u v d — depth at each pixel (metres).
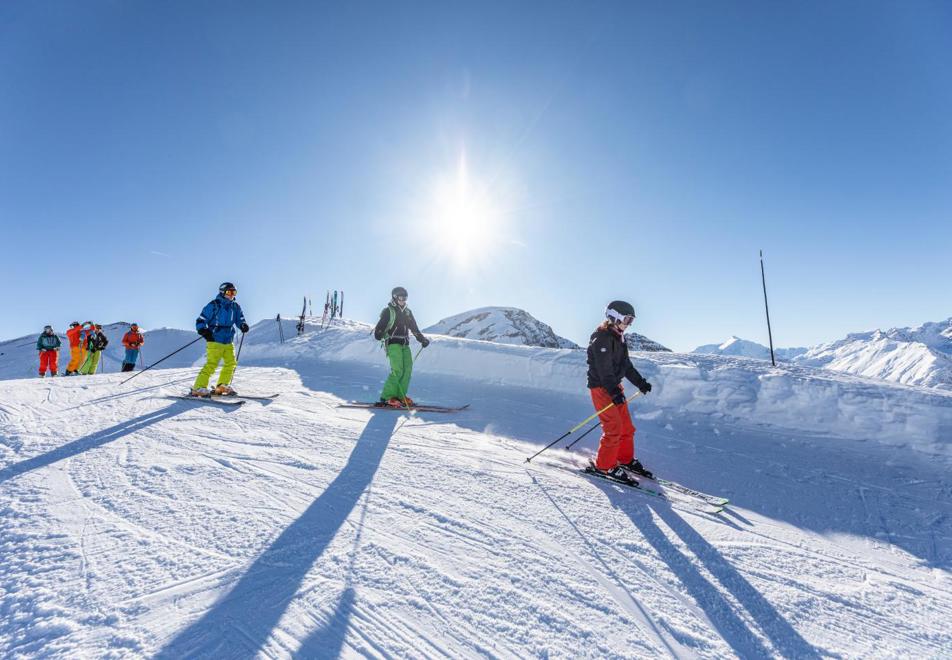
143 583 2.12
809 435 6.02
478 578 2.30
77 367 13.92
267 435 4.69
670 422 6.60
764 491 3.96
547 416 6.43
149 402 6.21
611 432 3.84
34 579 2.13
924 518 3.50
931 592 2.49
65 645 1.72
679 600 2.25
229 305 6.82
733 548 2.84
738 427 6.41
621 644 1.90
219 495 3.15
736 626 2.08
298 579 2.20
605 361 3.77
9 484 3.27
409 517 2.94
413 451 4.37
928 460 5.01
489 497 3.34
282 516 2.85
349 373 10.23
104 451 4.06
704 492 3.89
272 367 10.99
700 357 10.77
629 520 3.12
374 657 1.74
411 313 6.81
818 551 2.90
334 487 3.37
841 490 4.07
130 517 2.79
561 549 2.66
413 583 2.23
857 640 2.04
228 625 1.87
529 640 1.89
